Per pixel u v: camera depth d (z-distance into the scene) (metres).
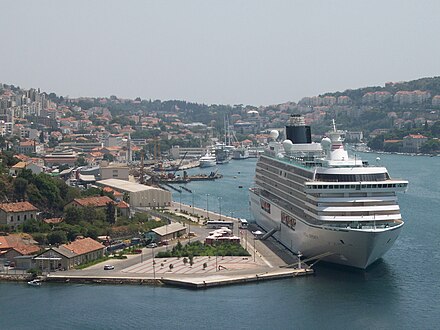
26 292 187.00
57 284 194.75
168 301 176.62
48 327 160.50
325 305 171.38
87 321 163.62
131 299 178.88
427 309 167.88
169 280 192.12
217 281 189.38
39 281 196.00
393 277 194.75
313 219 199.75
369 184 194.12
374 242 186.50
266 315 165.12
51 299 180.38
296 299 176.38
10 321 164.50
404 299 175.38
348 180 196.50
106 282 194.62
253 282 192.50
